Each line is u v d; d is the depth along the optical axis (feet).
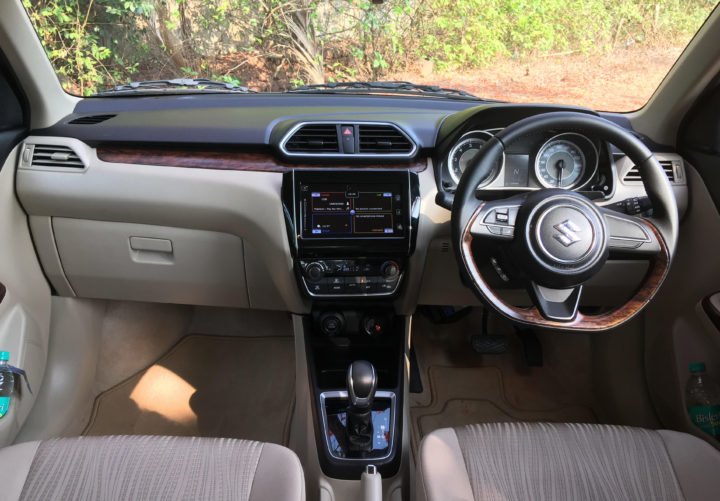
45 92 5.28
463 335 7.94
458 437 4.04
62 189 5.37
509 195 5.40
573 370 7.28
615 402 6.57
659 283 4.25
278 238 5.18
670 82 5.38
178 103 5.85
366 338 5.77
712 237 5.22
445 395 7.07
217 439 3.97
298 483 3.55
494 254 4.56
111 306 6.91
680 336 5.61
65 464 3.67
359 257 5.30
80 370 6.20
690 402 5.46
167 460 3.74
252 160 5.27
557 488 3.66
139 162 5.31
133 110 5.70
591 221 4.07
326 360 5.63
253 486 3.59
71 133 5.38
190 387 6.86
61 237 5.68
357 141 5.24
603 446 3.93
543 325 4.19
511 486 3.67
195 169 5.26
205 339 7.59
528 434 4.05
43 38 5.43
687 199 5.57
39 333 5.77
